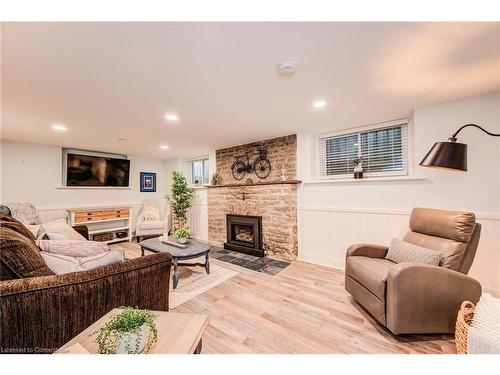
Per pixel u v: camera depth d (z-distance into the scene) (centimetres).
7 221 182
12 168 382
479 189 218
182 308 206
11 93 199
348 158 334
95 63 154
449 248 175
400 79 183
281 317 190
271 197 365
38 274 114
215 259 355
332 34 127
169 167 608
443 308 158
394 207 265
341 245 306
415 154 251
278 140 375
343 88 198
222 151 466
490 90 205
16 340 94
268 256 368
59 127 305
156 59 150
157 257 145
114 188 516
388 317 162
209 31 123
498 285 208
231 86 191
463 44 137
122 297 125
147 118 272
